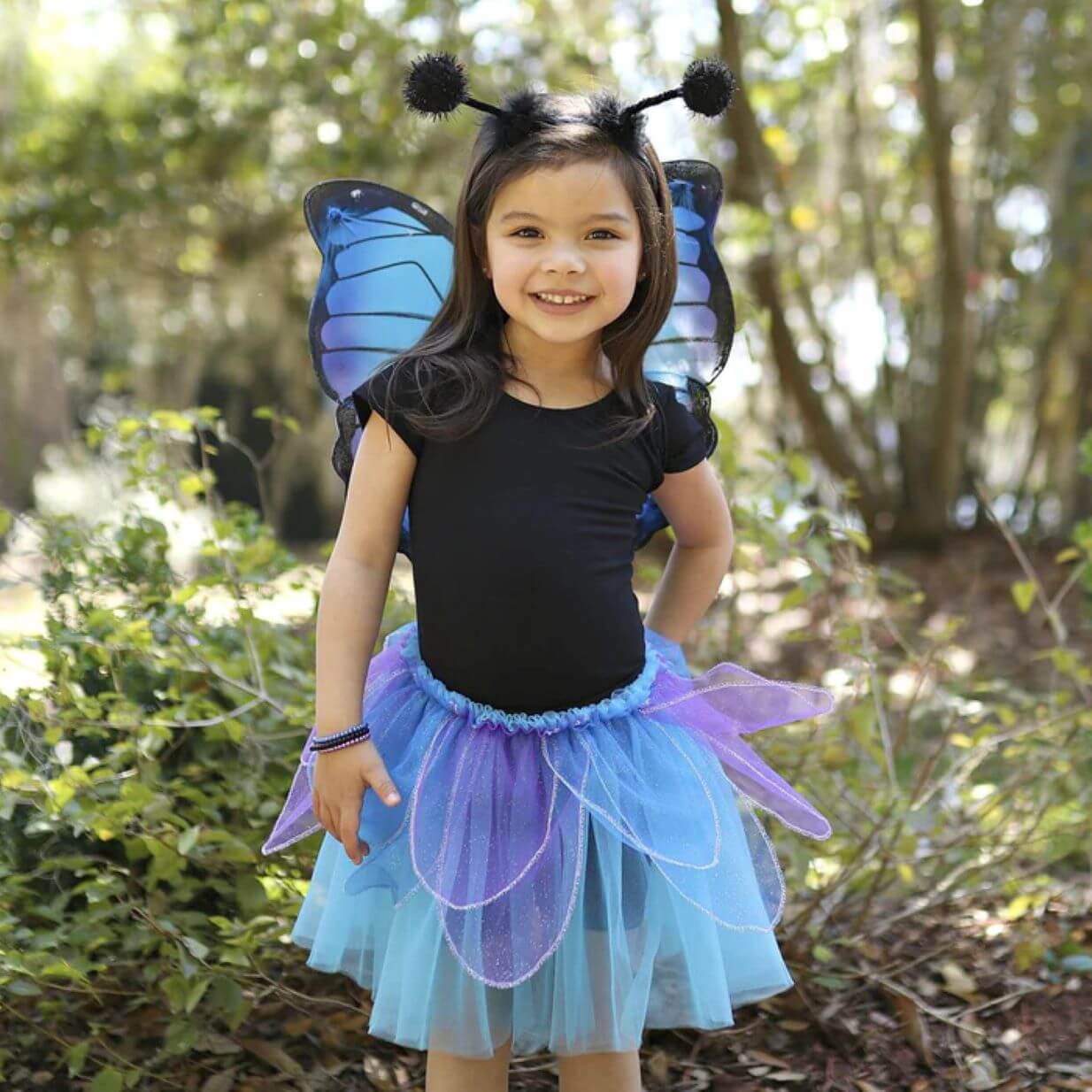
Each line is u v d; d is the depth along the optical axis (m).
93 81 7.17
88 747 2.54
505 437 1.92
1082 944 2.81
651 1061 2.42
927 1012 2.54
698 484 2.13
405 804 1.90
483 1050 1.88
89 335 7.81
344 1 5.60
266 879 2.46
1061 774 2.94
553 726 1.90
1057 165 7.37
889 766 2.75
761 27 6.80
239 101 6.55
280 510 8.27
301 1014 2.46
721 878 1.91
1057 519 7.95
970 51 6.96
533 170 1.86
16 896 2.29
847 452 7.50
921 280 7.71
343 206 2.20
